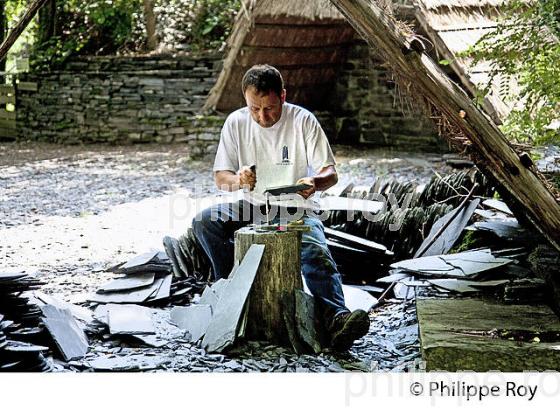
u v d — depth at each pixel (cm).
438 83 534
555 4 642
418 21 1113
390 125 1736
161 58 1912
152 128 1914
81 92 1947
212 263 661
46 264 832
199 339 582
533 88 651
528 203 552
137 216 1099
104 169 1529
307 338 563
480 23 1153
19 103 2020
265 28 1431
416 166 1474
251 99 593
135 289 682
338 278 593
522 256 677
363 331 562
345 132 1784
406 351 577
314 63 1653
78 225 1041
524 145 612
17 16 2052
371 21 531
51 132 1983
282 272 577
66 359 541
